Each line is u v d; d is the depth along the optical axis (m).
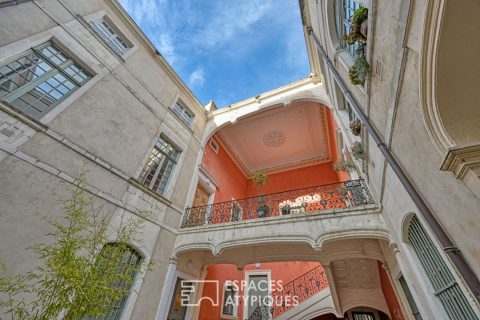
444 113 1.89
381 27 2.67
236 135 11.54
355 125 4.54
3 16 3.97
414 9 1.91
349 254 5.83
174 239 6.38
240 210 7.54
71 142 4.41
